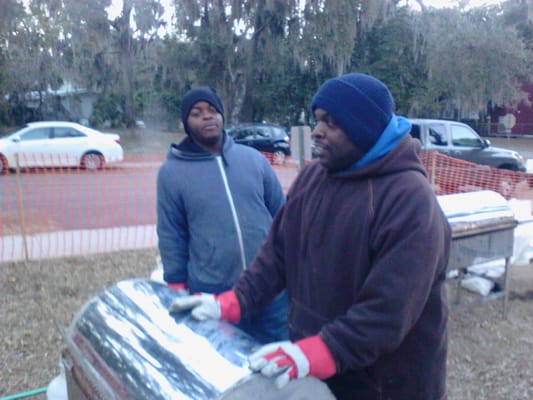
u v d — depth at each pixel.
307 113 30.00
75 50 28.70
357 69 30.34
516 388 3.63
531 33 35.03
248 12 26.75
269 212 2.91
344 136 1.61
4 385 3.60
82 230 8.03
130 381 1.52
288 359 1.43
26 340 4.25
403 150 1.59
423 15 30.33
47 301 5.08
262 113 30.39
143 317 1.74
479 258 4.50
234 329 1.68
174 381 1.43
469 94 30.30
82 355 1.77
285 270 1.91
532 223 5.53
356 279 1.60
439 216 1.55
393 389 1.66
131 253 6.73
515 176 10.98
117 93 32.88
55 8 28.58
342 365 1.48
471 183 10.61
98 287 5.50
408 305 1.47
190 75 28.19
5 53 28.53
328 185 1.70
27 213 9.62
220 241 2.68
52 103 32.12
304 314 1.77
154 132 33.59
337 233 1.63
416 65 30.95
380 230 1.53
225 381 1.38
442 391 1.71
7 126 30.73
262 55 27.64
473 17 31.88
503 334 4.51
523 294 5.41
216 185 2.70
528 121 40.97
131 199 11.55
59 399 2.49
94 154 16.66
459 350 4.20
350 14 25.94
